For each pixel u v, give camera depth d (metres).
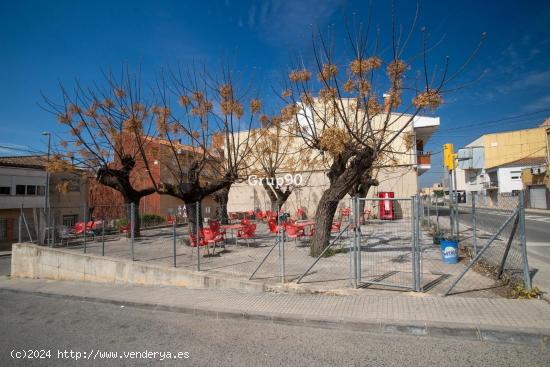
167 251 11.59
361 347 4.41
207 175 17.59
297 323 5.42
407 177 24.78
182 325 5.73
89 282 10.41
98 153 15.59
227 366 4.02
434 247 11.05
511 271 7.10
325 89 9.96
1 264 17.75
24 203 27.12
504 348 4.23
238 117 12.97
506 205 9.27
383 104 9.91
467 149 11.40
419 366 3.83
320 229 9.97
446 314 5.05
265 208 29.03
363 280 7.01
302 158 21.19
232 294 7.12
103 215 16.41
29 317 7.00
